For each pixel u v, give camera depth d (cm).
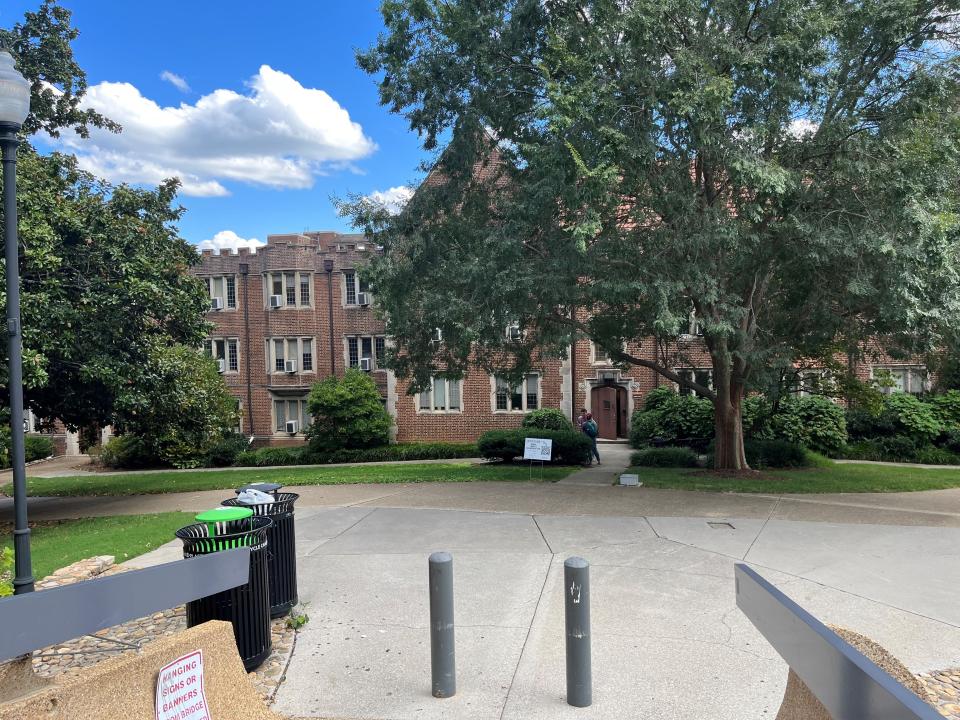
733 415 1616
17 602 231
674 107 926
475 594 661
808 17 953
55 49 1516
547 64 1155
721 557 788
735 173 952
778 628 241
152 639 566
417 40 1280
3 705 237
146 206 1496
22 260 1162
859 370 2047
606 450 2466
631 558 785
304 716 431
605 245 1041
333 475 1691
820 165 1069
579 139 999
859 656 185
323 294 3019
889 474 1600
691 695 451
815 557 786
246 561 375
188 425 1998
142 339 1393
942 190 990
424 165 1335
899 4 993
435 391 2877
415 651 529
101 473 2458
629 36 966
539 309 1311
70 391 1381
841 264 1061
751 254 1117
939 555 793
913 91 1017
